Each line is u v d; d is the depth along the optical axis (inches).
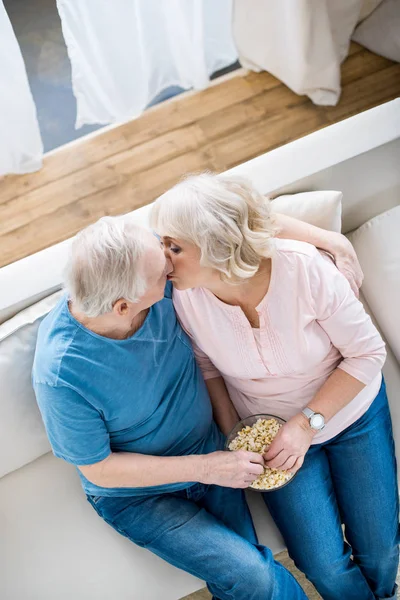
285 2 95.2
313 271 56.3
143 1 96.0
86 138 108.3
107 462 57.8
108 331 54.7
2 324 64.2
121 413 57.3
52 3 119.6
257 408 64.1
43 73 113.9
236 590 58.3
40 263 64.9
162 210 53.1
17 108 97.3
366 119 67.5
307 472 62.6
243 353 59.2
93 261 49.4
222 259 52.2
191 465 58.1
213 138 105.9
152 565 62.7
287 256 56.2
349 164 66.4
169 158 104.9
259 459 59.1
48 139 108.9
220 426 66.2
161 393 58.6
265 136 105.1
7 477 68.9
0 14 86.9
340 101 107.0
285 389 61.9
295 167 66.1
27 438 65.9
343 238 61.9
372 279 69.3
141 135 107.7
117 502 61.7
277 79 110.1
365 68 109.7
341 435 63.5
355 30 111.0
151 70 106.2
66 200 103.0
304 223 61.7
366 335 58.4
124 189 102.8
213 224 51.0
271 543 64.7
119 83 104.0
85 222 100.7
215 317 57.8
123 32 97.7
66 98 111.8
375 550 62.8
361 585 63.9
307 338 58.2
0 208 103.8
